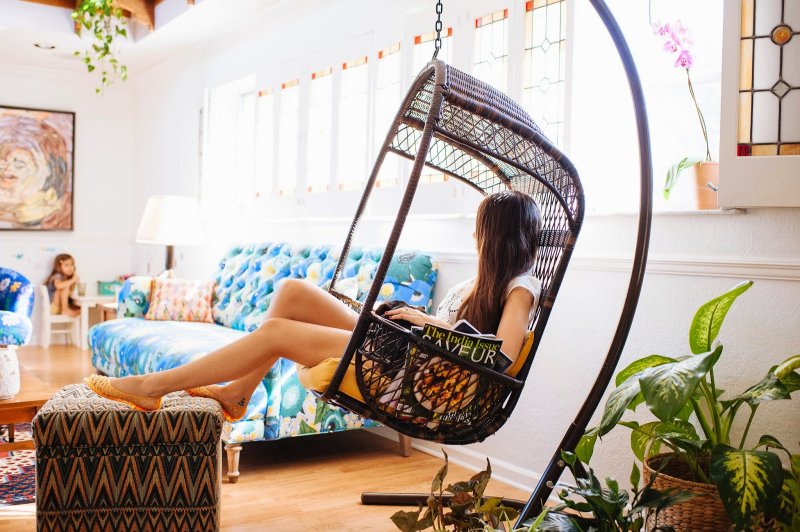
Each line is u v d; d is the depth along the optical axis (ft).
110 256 24.48
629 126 10.37
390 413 6.92
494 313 7.45
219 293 15.46
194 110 20.11
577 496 9.33
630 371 7.47
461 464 11.21
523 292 7.36
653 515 7.25
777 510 6.11
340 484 10.11
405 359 6.69
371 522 8.64
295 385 10.53
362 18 13.70
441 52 11.99
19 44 19.94
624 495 6.69
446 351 6.63
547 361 9.95
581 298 9.53
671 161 10.07
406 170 12.59
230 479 10.14
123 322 14.85
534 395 10.12
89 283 24.09
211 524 7.58
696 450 7.06
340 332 7.43
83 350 21.97
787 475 6.27
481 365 6.74
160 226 16.58
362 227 13.69
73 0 18.69
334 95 14.42
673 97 10.06
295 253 13.98
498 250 7.43
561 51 10.10
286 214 16.10
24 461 11.10
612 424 6.74
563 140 9.87
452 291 8.29
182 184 20.84
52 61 21.93
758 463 6.03
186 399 8.00
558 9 10.13
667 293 8.54
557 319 9.84
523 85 10.56
